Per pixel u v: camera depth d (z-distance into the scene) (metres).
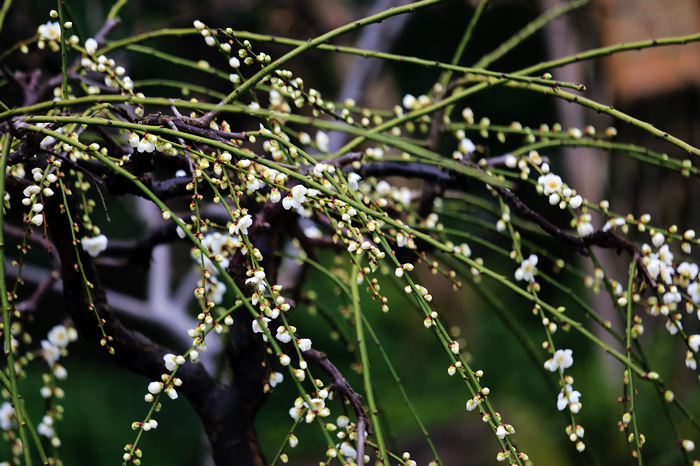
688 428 5.62
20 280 2.58
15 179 2.62
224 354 2.91
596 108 2.61
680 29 6.52
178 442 6.80
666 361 6.40
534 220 2.70
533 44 8.71
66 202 2.61
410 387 8.82
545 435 6.88
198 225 2.54
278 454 2.55
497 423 2.55
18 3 3.59
